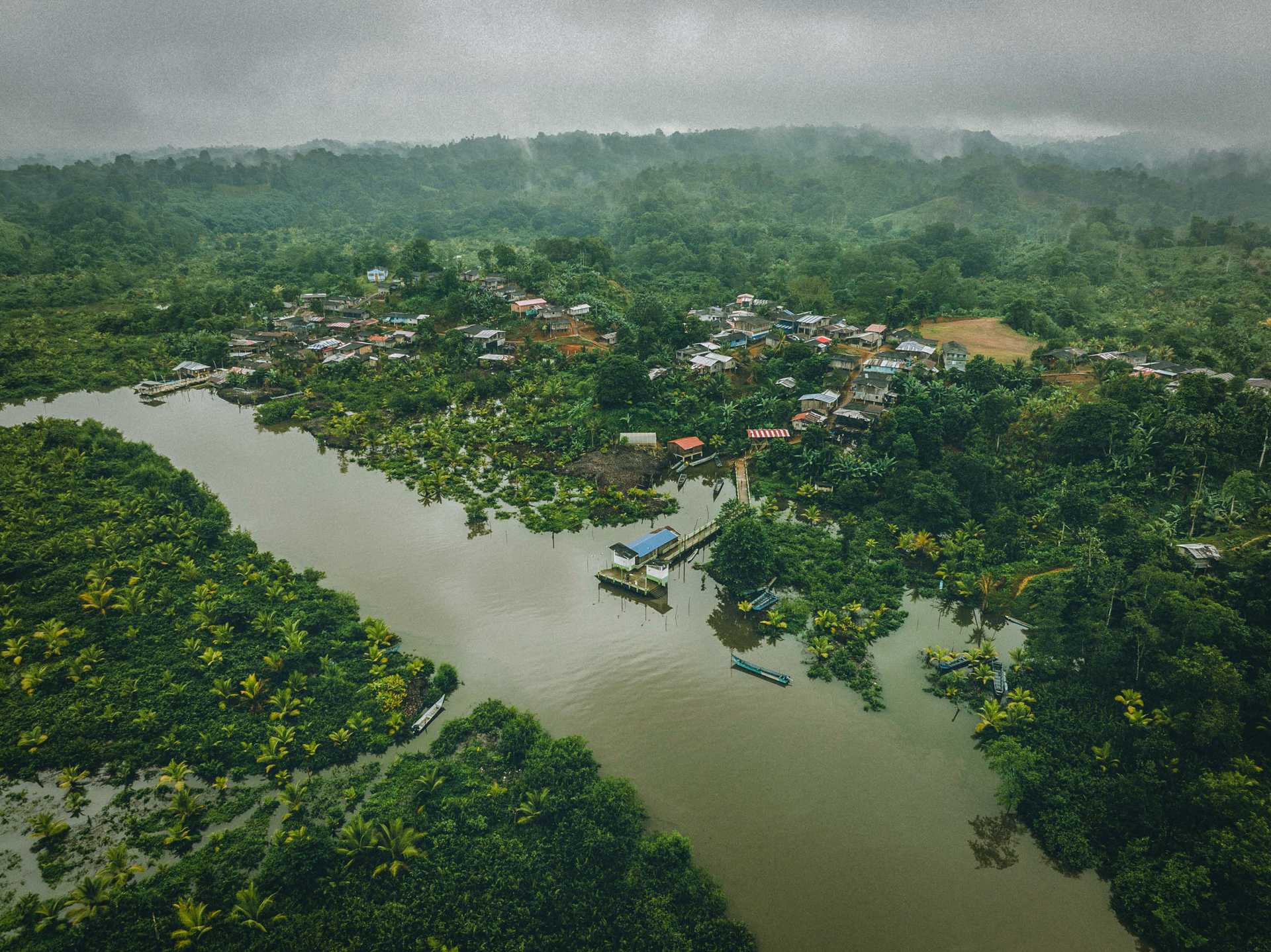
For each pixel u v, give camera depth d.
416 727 64.69
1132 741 60.69
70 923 47.59
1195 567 71.75
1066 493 97.62
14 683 67.44
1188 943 46.84
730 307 193.62
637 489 111.12
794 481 112.94
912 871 53.72
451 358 163.88
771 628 80.50
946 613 84.75
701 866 53.47
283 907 48.97
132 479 107.50
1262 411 96.56
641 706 69.56
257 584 84.31
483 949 46.34
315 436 134.62
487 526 103.12
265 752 60.97
